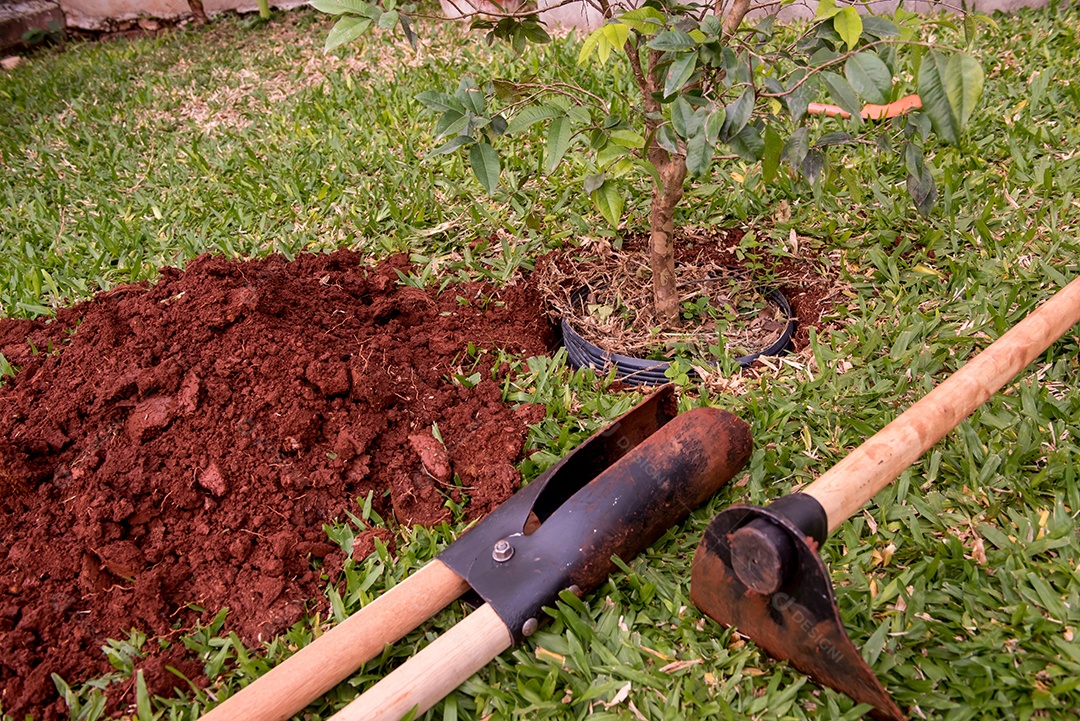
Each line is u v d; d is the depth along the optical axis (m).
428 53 5.44
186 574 2.21
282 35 6.40
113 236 3.83
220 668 2.02
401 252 3.51
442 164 4.07
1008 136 3.78
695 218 3.57
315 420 2.47
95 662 2.06
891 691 1.84
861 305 3.01
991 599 2.00
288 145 4.50
